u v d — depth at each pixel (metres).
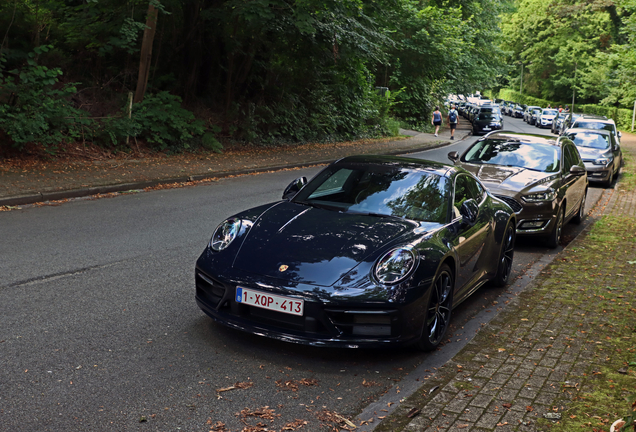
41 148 13.88
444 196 5.15
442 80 40.16
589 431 3.04
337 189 5.29
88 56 18.59
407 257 4.13
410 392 3.67
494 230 5.88
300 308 3.91
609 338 4.55
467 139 34.50
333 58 21.97
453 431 3.03
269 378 3.77
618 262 7.38
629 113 51.66
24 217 8.62
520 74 87.31
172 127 17.30
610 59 33.19
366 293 3.91
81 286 5.42
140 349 4.09
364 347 3.95
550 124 50.12
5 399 3.27
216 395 3.48
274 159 18.19
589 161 16.31
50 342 4.11
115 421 3.11
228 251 4.38
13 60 15.12
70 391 3.41
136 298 5.17
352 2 19.27
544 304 5.51
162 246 7.13
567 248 8.27
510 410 3.28
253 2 16.73
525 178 8.61
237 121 20.91
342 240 4.34
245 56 21.44
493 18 47.53
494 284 6.41
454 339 4.74
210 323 4.68
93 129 15.30
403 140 29.08
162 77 19.56
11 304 4.84
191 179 13.57
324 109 25.78
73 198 10.64
